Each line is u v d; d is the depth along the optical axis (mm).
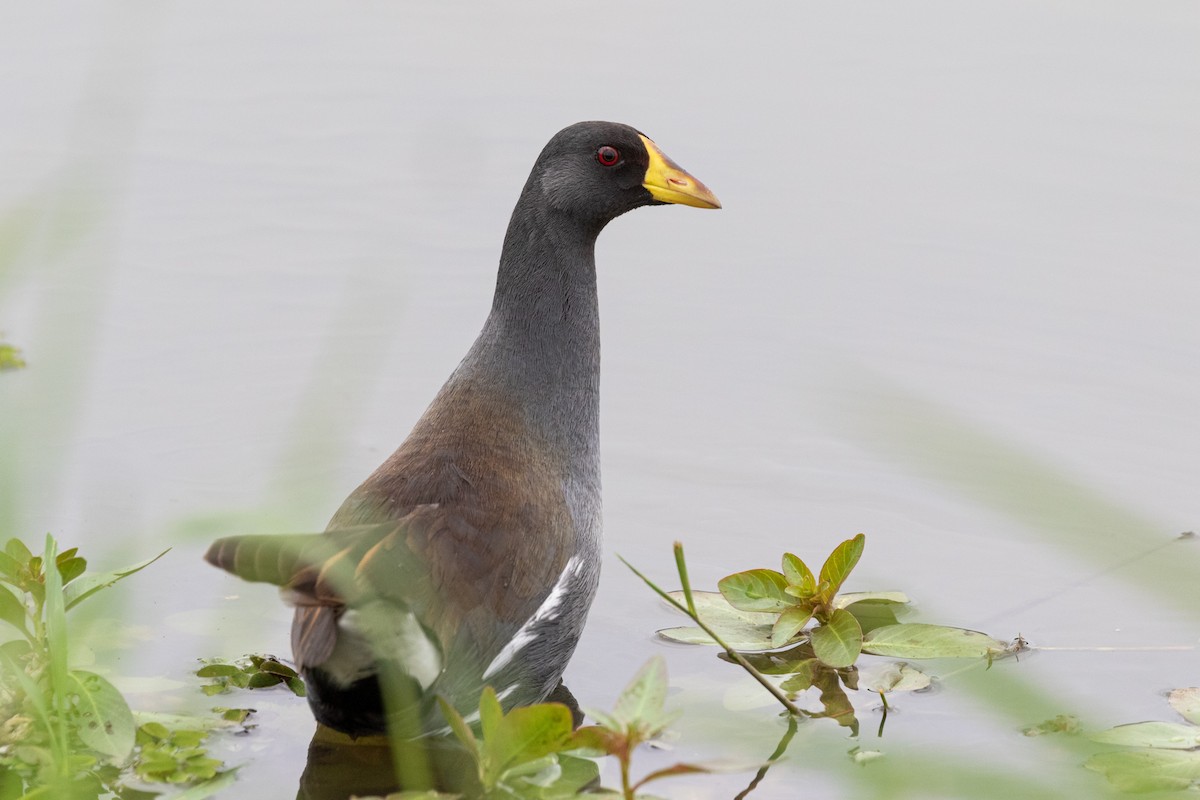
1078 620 12148
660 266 17828
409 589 9383
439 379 15617
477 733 10383
